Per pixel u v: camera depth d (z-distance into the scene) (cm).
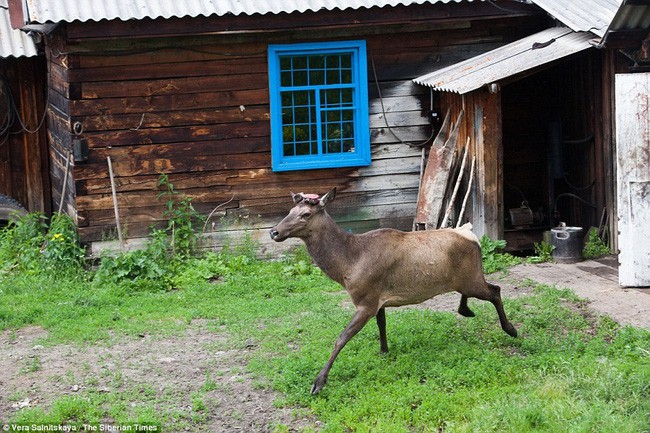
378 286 869
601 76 1334
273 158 1359
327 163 1378
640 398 779
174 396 852
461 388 830
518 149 1528
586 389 803
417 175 1421
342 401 825
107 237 1323
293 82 1371
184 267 1302
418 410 791
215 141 1346
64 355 967
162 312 1120
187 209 1345
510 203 1531
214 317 1103
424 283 881
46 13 1230
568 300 1077
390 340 954
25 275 1277
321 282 1253
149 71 1312
